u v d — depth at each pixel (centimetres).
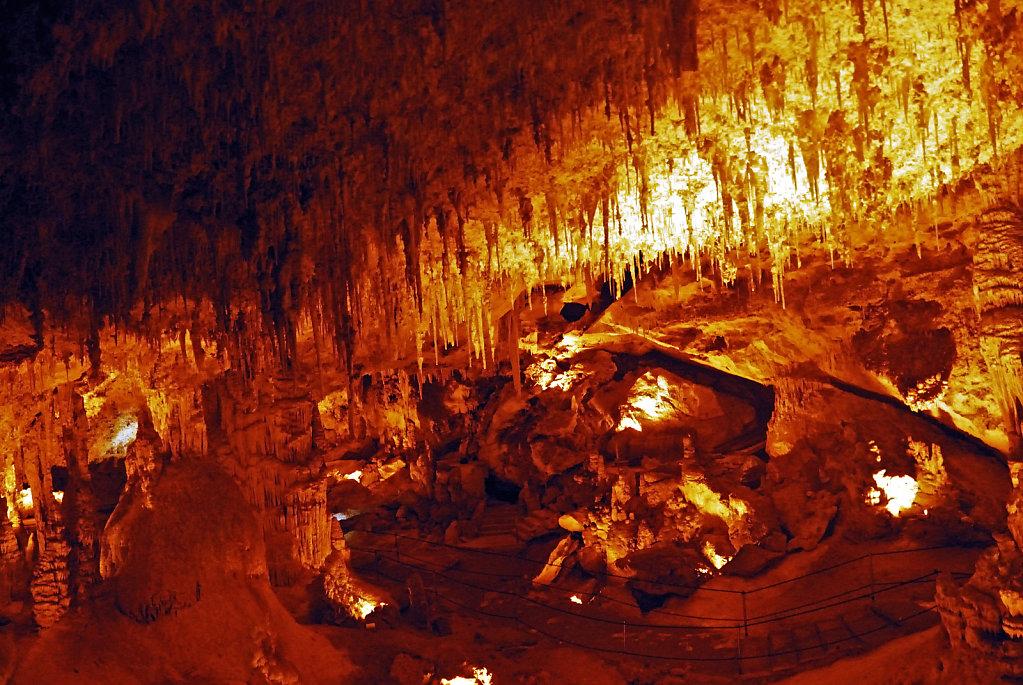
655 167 903
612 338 1909
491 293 1218
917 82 767
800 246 1352
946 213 1159
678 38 638
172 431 1034
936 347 1270
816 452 1457
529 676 1060
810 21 655
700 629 1225
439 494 2008
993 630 734
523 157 807
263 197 754
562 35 629
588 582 1584
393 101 673
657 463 1738
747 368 1616
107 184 687
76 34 541
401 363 1750
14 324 809
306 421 1204
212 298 855
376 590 1202
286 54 601
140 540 898
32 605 1016
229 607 916
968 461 1270
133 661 824
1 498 1041
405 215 833
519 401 2016
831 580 1224
